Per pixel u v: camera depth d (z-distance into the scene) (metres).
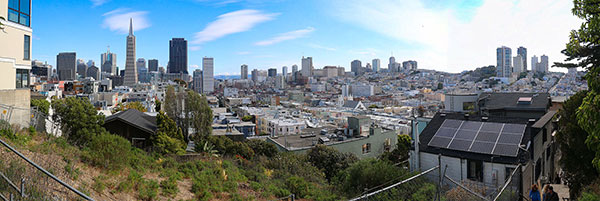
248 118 102.94
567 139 18.05
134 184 11.60
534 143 17.61
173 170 15.49
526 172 16.14
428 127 21.72
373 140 39.16
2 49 17.84
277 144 36.59
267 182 17.61
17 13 19.09
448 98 45.31
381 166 16.48
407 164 24.53
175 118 35.78
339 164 27.03
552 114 22.75
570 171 17.06
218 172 16.64
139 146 23.88
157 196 11.34
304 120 88.94
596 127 7.93
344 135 42.03
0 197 7.14
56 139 14.01
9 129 12.52
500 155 17.16
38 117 17.95
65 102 20.30
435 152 19.16
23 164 9.39
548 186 13.52
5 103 16.34
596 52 13.23
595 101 7.99
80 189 9.30
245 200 13.40
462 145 18.75
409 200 13.08
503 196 12.65
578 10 8.80
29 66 20.06
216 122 82.31
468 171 17.91
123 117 26.02
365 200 10.55
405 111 162.12
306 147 34.50
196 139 30.77
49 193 8.37
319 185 19.72
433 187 13.59
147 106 86.00
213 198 13.09
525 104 36.34
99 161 12.24
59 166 10.54
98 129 20.55
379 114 116.94
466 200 12.62
